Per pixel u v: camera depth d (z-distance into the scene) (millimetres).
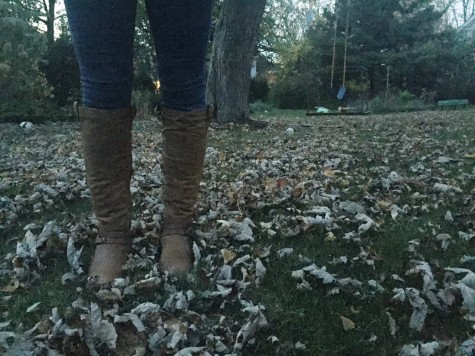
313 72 23641
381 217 2514
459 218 2420
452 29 25391
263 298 1682
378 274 1854
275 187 3076
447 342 1461
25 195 3025
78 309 1530
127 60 1737
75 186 3205
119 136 1784
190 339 1437
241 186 3156
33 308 1615
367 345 1466
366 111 17422
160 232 2156
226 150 5609
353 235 2180
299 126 9109
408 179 3318
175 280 1751
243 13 9273
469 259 1896
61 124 11422
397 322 1568
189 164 1878
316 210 2518
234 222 2275
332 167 4105
